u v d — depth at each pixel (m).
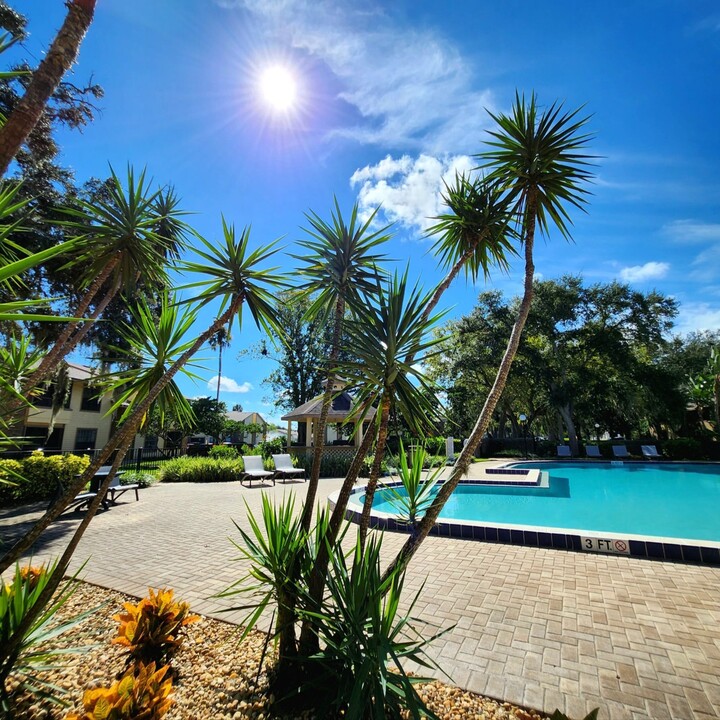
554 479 14.98
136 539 6.21
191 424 4.08
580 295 24.09
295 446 20.09
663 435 31.11
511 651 2.96
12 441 2.89
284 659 2.54
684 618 3.45
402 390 2.55
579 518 9.25
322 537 2.58
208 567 4.88
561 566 4.85
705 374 22.03
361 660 2.01
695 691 2.49
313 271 3.52
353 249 3.46
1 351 3.39
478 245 3.84
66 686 2.60
